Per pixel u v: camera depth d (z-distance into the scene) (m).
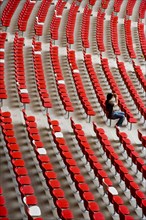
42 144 18.98
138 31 36.19
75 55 31.34
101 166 17.78
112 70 29.89
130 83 27.06
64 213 14.73
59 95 24.94
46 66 29.23
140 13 39.91
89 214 15.21
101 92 25.28
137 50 33.53
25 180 16.27
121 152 20.69
